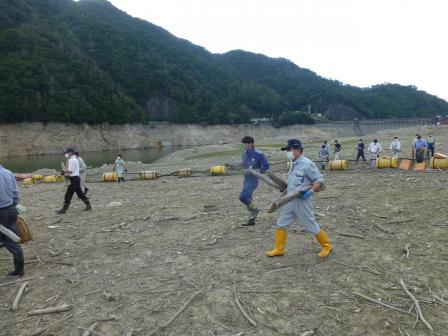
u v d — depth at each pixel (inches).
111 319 161.9
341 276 193.3
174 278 199.5
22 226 214.2
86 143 3147.1
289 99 7411.4
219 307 167.6
